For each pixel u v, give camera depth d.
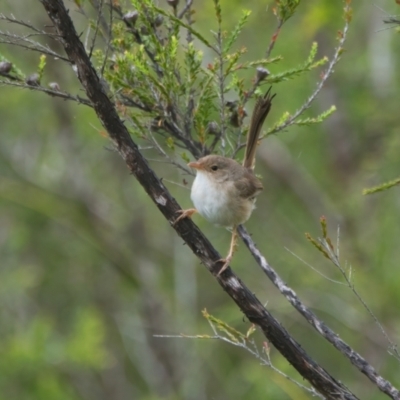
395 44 15.58
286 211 17.27
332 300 14.52
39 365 14.13
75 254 17.70
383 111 15.11
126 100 7.19
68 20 5.59
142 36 7.25
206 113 7.14
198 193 7.27
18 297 16.12
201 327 15.83
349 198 15.55
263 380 12.60
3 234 17.11
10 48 15.20
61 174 17.36
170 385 15.80
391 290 14.28
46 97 16.41
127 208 17.70
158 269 17.67
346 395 5.83
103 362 14.85
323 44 15.70
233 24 13.58
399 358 5.64
